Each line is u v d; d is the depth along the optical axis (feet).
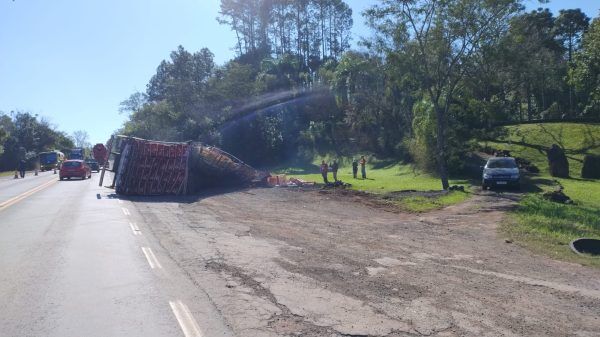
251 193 85.46
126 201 72.28
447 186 92.22
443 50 90.68
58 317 21.21
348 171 173.99
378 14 90.22
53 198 75.41
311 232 46.85
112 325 20.26
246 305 23.02
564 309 23.95
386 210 66.08
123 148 83.51
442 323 21.24
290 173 177.99
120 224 48.57
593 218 53.42
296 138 230.68
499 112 117.08
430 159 129.49
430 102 127.75
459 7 86.28
